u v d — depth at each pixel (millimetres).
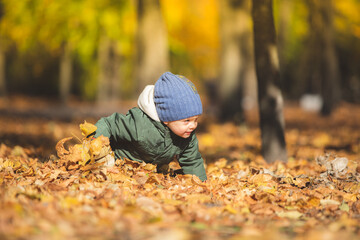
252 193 5164
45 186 4469
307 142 13492
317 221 4156
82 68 40688
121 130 5336
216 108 33906
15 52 40688
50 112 26688
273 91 8648
